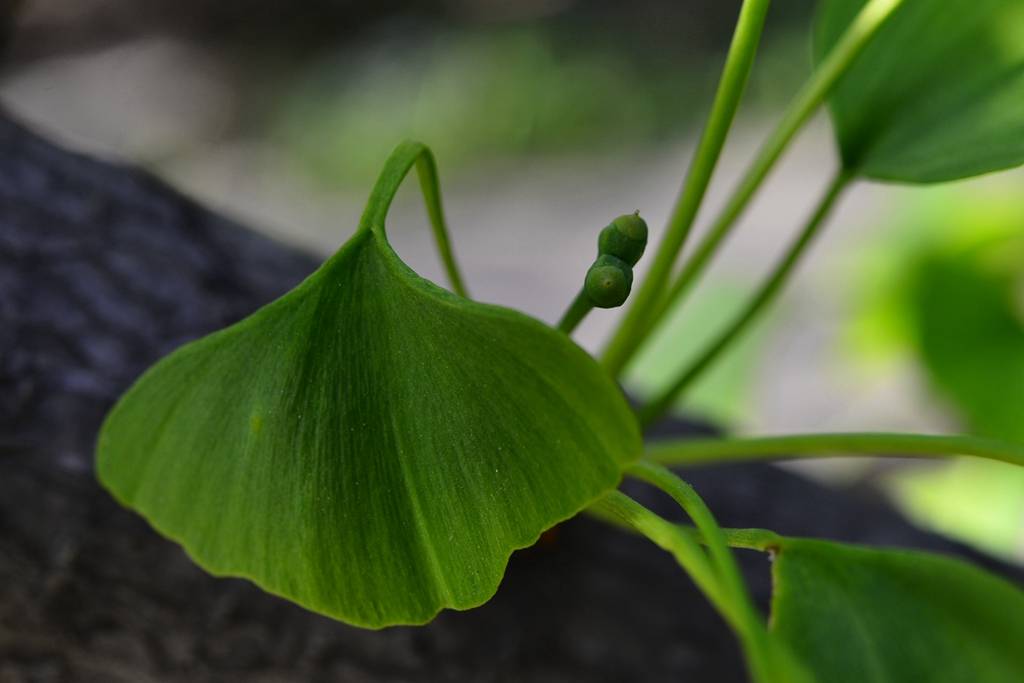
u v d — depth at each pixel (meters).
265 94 1.83
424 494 0.27
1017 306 0.60
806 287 0.84
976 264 0.61
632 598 0.36
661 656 0.36
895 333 0.64
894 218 0.65
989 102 0.32
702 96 1.62
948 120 0.32
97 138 1.74
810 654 0.26
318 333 0.27
